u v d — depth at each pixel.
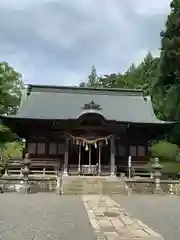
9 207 17.48
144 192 30.19
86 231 10.66
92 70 102.19
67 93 44.44
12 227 11.44
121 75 85.94
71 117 38.66
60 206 18.16
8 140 54.47
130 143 39.69
